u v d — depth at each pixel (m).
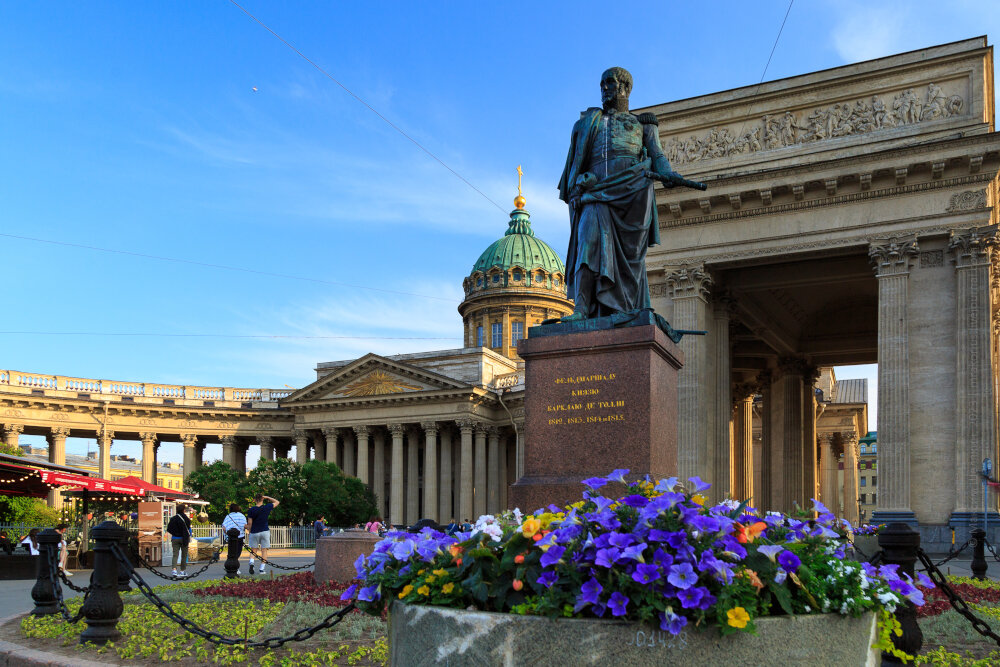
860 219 37.56
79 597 16.69
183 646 11.05
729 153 41.09
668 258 40.41
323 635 11.52
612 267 13.94
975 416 34.66
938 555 32.97
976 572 22.08
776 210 39.00
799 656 5.03
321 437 90.81
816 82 39.84
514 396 82.19
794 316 50.47
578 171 14.73
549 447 12.96
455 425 85.62
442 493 84.19
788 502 50.03
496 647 4.96
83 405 85.06
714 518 5.15
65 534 33.34
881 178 37.28
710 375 40.69
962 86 37.69
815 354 52.03
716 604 4.78
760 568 5.19
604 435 12.67
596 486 6.07
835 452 82.19
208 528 48.97
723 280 42.03
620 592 4.86
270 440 94.81
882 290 36.75
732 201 39.34
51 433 85.12
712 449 39.88
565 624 4.84
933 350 36.16
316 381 88.81
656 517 5.17
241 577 22.64
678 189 40.31
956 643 11.52
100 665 9.84
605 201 14.20
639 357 12.73
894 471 35.56
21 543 36.38
